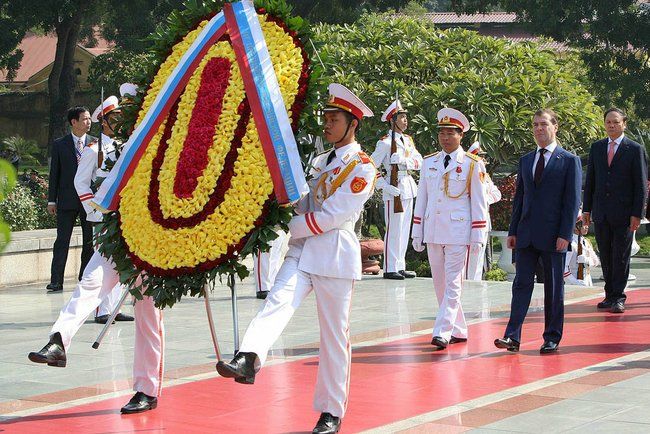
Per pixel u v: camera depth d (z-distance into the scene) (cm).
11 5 4588
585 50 4475
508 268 2023
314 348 1036
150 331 764
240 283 1605
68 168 1507
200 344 1063
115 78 5056
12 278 1602
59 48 5238
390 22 2177
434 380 886
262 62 695
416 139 1945
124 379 892
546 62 2127
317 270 688
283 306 677
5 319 1257
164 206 692
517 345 1016
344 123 702
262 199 671
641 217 1293
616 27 4253
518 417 738
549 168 1016
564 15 4322
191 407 784
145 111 747
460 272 1059
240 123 691
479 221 1050
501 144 1991
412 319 1233
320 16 4409
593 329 1162
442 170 1065
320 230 686
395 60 2044
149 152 721
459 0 4891
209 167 684
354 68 2044
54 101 5384
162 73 748
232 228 671
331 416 698
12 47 4747
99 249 734
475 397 816
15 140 5525
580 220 1708
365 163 693
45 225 1992
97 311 1212
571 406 769
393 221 1658
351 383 875
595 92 4428
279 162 671
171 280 685
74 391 844
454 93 1934
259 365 650
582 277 1709
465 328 1077
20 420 746
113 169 735
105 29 6388
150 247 693
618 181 1299
